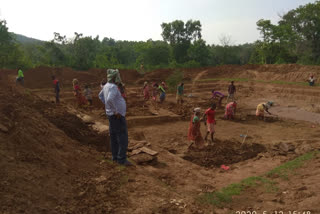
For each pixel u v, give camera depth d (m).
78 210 3.32
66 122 7.24
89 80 27.44
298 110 16.92
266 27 43.50
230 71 32.47
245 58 63.38
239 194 5.07
